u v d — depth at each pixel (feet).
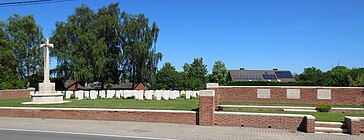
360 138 38.42
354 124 40.57
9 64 163.53
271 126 45.42
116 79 155.94
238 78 246.27
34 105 65.67
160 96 87.40
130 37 148.56
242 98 86.79
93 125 48.29
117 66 152.15
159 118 50.90
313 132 41.96
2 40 162.09
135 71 151.23
